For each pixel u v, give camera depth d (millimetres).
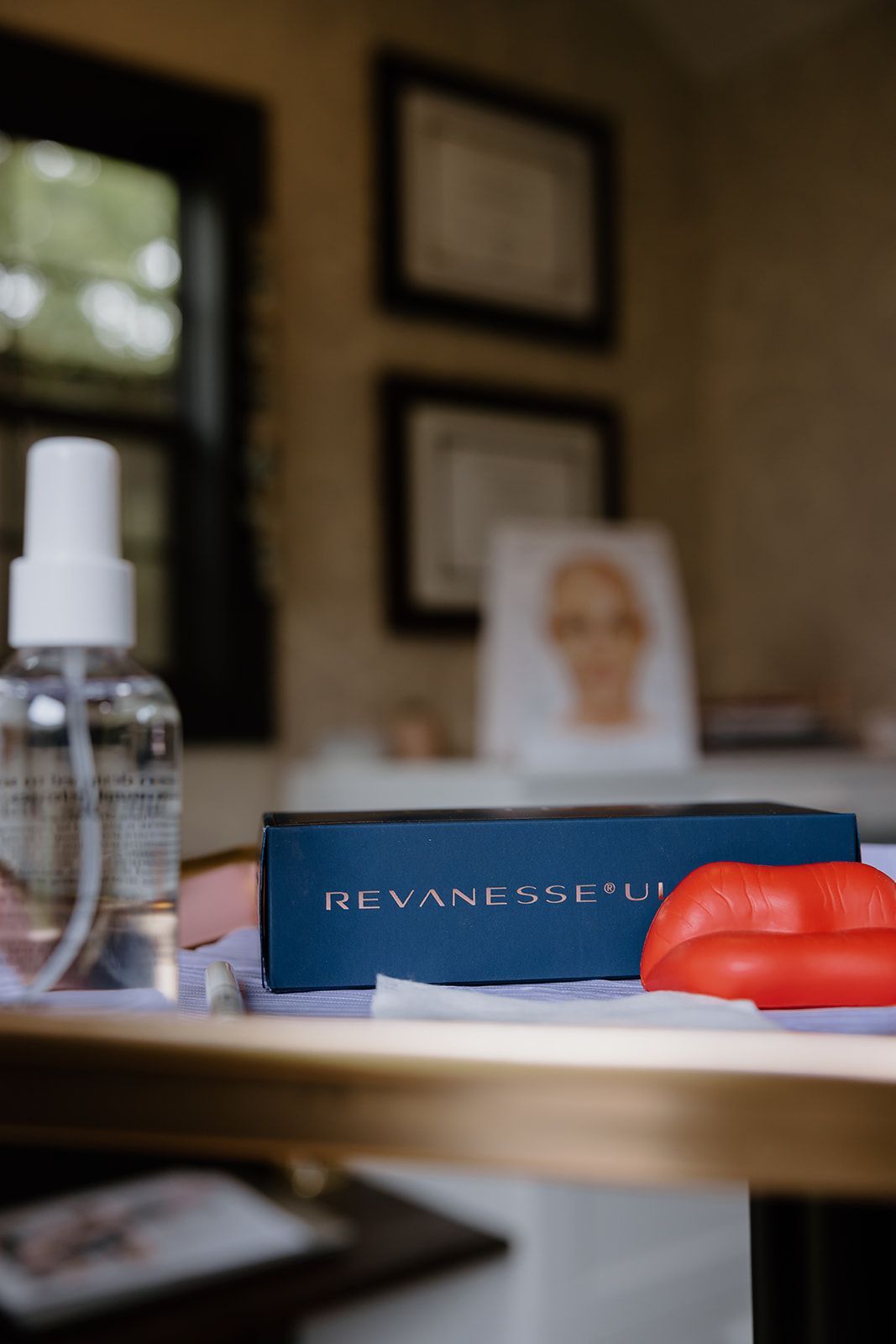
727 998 287
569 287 2357
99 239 1892
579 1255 1242
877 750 1917
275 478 1960
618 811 366
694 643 2551
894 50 2309
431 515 2131
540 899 344
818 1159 212
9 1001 303
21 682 313
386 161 2107
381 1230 1190
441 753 1991
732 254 2580
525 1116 216
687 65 2568
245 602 1923
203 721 1877
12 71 1723
